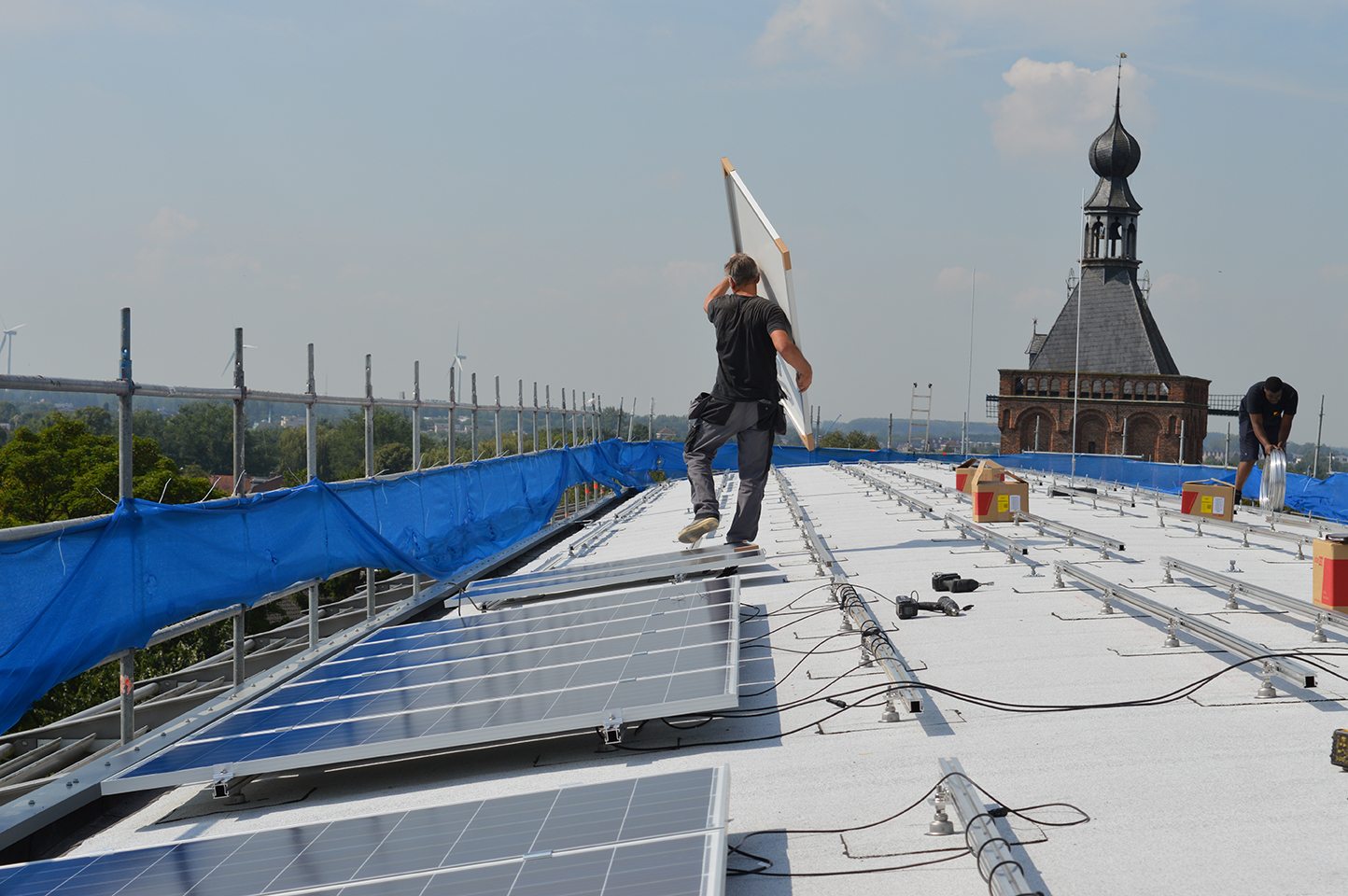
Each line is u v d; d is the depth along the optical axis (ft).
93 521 27.55
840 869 14.70
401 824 15.52
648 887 11.77
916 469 116.06
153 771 20.42
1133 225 354.74
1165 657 24.49
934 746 19.42
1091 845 14.75
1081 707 21.06
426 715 21.35
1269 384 55.21
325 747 20.22
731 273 39.06
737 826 16.63
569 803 15.30
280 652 46.78
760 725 21.70
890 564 40.16
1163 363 349.41
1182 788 16.58
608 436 177.17
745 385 38.75
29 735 33.35
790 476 107.86
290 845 15.30
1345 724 19.30
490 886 12.67
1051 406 340.18
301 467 192.95
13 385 25.21
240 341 36.78
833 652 26.76
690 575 40.91
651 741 21.44
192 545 31.63
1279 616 28.58
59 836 22.77
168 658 112.06
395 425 285.23
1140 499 67.92
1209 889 13.29
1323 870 13.65
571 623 29.71
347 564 42.75
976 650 26.04
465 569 59.16
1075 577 32.58
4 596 24.57
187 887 14.12
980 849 13.16
